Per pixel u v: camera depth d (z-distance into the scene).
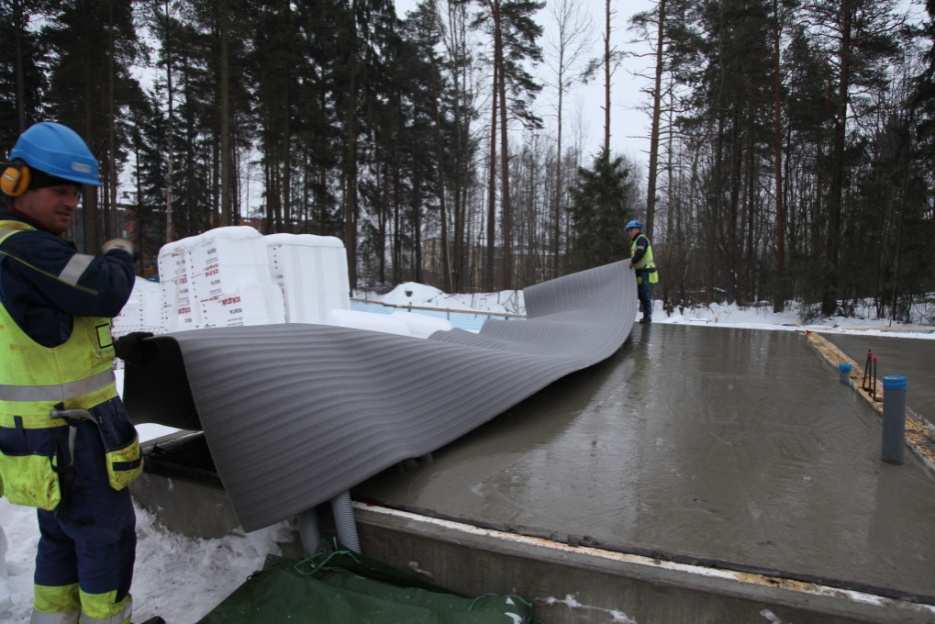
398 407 2.96
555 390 4.19
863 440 3.07
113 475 1.69
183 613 2.25
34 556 2.70
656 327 7.82
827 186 19.44
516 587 1.99
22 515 3.07
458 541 2.06
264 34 20.50
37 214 1.62
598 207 16.08
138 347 2.42
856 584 1.75
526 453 2.91
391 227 33.72
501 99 21.98
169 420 2.94
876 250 15.79
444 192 31.47
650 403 3.83
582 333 5.72
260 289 6.40
